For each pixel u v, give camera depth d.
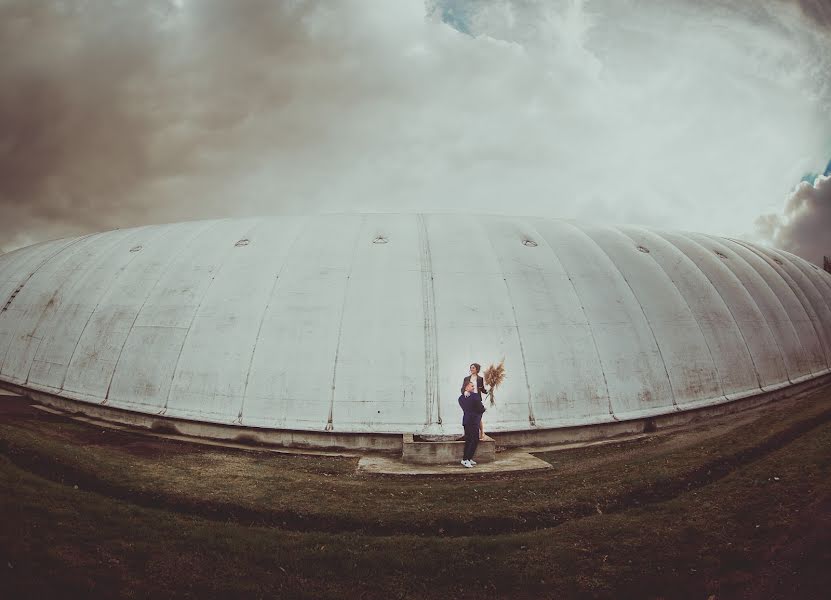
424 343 13.11
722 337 16.53
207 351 13.70
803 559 5.84
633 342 14.60
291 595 5.28
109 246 19.36
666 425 14.23
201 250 16.72
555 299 14.60
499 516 7.74
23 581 5.06
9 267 21.91
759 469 9.18
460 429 12.25
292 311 13.88
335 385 12.73
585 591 5.47
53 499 7.35
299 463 11.08
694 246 20.59
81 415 14.62
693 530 6.80
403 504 8.27
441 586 5.61
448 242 15.84
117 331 15.08
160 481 9.00
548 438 12.88
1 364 17.34
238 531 6.88
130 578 5.41
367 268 14.76
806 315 21.91
